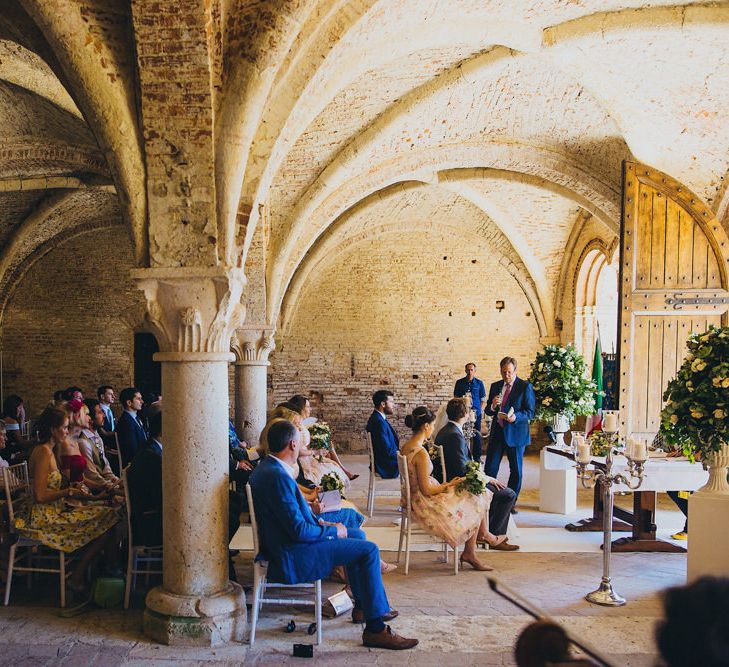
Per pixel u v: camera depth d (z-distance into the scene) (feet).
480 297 46.70
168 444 14.16
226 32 13.09
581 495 29.27
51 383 45.03
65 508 15.69
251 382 29.30
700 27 19.25
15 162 25.80
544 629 4.94
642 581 17.84
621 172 27.04
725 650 3.72
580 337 41.98
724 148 25.12
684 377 16.30
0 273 38.58
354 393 46.98
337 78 16.98
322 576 13.64
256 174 14.25
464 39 18.89
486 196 38.32
